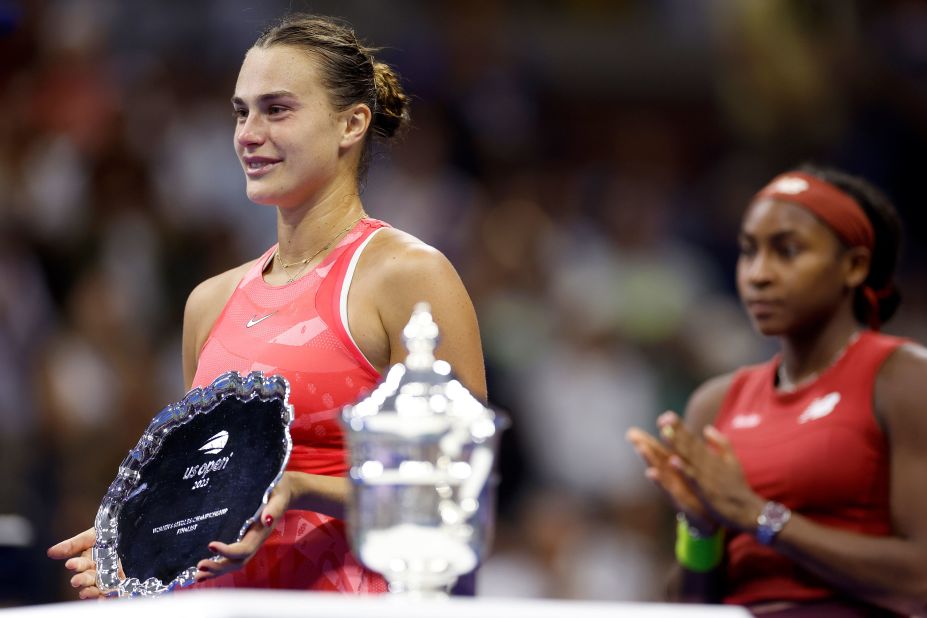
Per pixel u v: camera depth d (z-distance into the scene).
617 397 28.94
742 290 13.01
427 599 7.54
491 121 34.09
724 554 12.95
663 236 33.38
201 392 10.01
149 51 30.89
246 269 11.26
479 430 7.88
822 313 12.70
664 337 30.97
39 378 23.44
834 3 36.38
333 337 10.09
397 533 7.76
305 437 10.01
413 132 31.59
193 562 9.12
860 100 36.38
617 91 37.16
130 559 9.55
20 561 17.59
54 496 21.61
